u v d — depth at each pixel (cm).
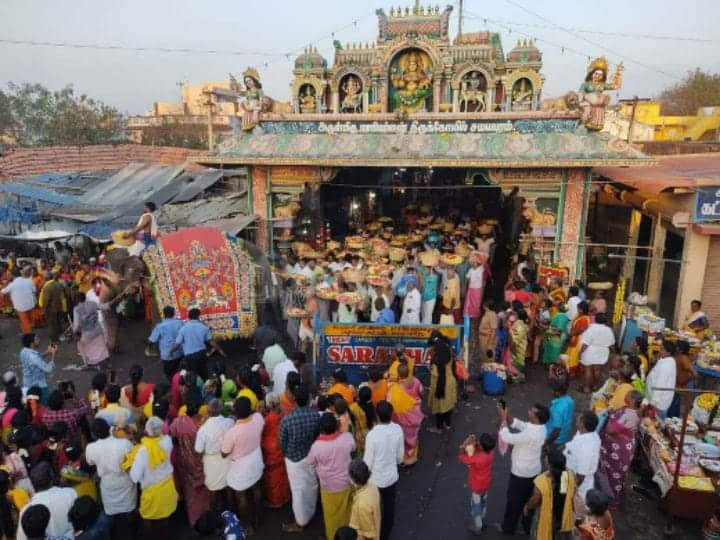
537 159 1285
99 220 1583
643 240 1608
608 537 489
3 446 651
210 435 634
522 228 1706
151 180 1962
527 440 612
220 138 3725
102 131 3522
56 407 683
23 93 3400
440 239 1639
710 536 627
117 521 648
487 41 1581
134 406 739
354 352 970
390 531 642
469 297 1329
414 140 1406
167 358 977
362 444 695
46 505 524
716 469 679
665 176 1306
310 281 1273
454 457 820
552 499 547
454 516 696
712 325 1203
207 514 458
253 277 1189
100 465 604
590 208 2083
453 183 2130
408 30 1598
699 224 1162
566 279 1342
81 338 1128
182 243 1162
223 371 799
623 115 3612
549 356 1116
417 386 789
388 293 1225
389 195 2169
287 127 1503
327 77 1694
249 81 1507
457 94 1577
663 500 697
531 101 1547
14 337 1345
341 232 2009
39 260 1552
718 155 1853
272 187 1540
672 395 808
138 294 1437
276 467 691
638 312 1155
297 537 658
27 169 2253
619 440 684
